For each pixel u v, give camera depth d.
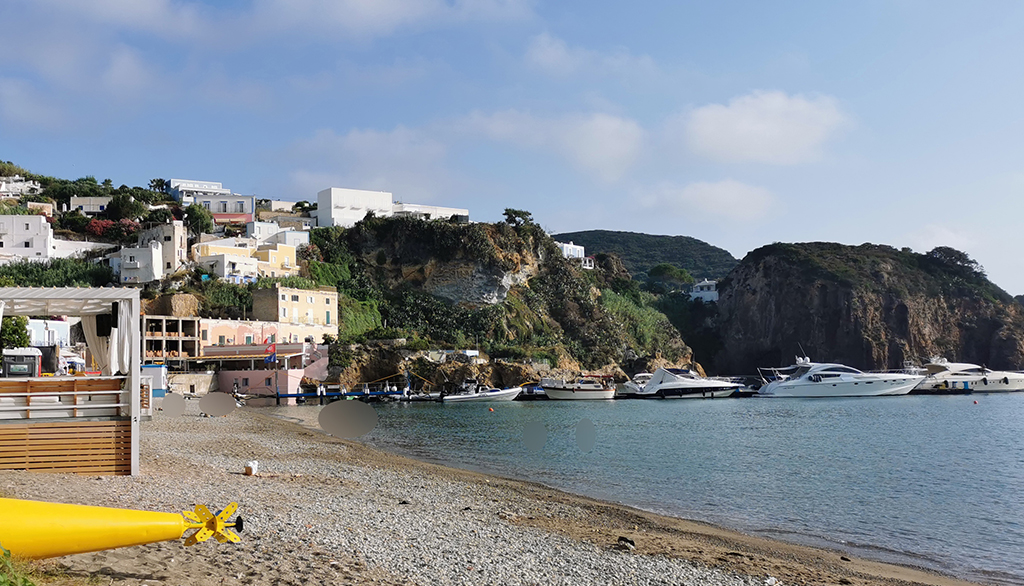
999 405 101.06
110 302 21.66
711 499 28.03
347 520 17.95
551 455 40.91
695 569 16.00
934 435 56.88
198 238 124.44
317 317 109.94
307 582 11.54
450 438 49.84
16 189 153.25
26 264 105.62
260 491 21.58
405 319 127.12
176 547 12.36
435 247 134.88
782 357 175.75
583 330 142.50
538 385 109.31
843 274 176.62
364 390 96.50
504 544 17.00
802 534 22.30
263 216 160.88
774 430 60.53
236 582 10.99
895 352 169.38
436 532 17.67
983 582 17.44
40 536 9.61
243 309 103.69
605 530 20.47
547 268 150.88
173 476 22.83
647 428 61.69
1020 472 36.47
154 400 65.12
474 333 127.62
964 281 185.00
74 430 20.64
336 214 153.62
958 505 27.44
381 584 12.21
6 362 39.94
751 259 193.25
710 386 119.50
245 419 58.41
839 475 34.88
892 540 21.88
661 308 190.25
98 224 129.25
